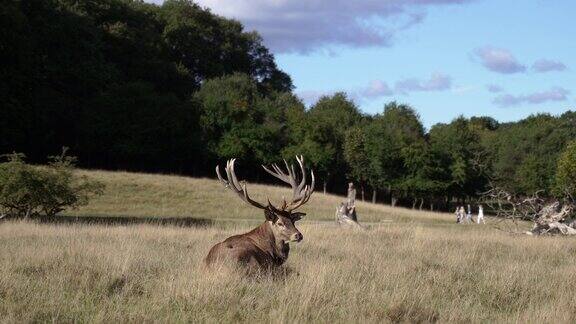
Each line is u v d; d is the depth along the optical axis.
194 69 91.94
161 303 7.50
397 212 47.78
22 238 14.97
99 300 7.68
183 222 29.77
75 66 68.56
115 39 79.69
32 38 63.72
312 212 42.56
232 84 78.25
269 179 73.19
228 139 68.56
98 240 14.43
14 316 6.77
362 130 70.44
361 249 14.19
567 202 24.58
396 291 8.41
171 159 69.81
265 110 73.94
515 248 16.14
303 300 7.66
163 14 92.19
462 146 69.69
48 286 8.11
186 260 10.74
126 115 66.69
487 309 8.41
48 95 64.06
